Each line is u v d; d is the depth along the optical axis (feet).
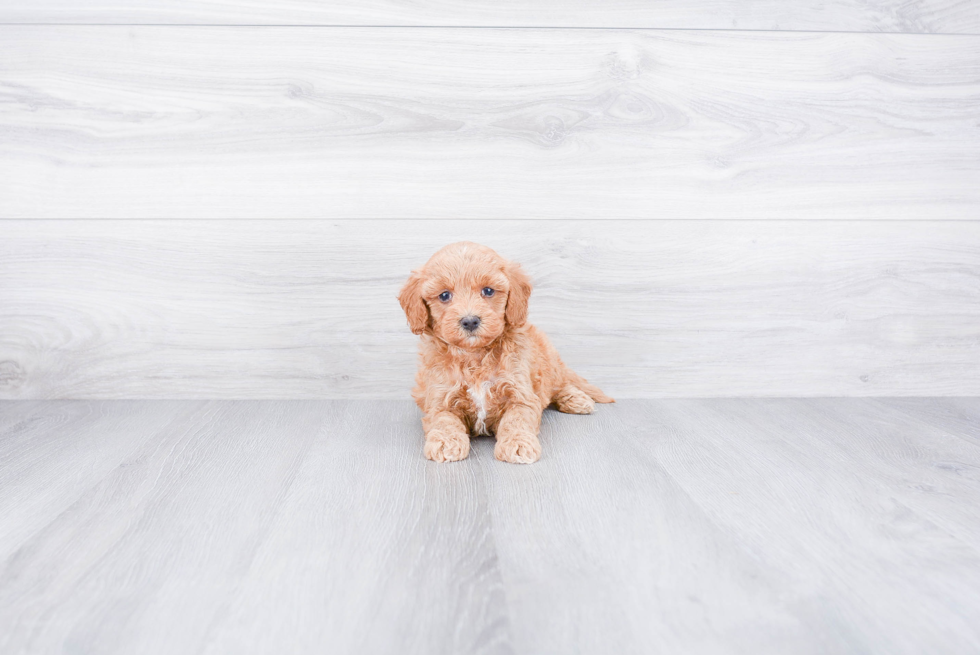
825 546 3.27
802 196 5.80
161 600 2.79
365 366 5.91
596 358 5.94
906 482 4.08
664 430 5.09
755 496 3.86
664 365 5.96
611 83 5.62
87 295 5.77
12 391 5.89
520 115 5.63
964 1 5.61
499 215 5.74
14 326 5.80
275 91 5.56
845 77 5.68
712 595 2.82
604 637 2.54
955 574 3.01
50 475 4.16
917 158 5.79
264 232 5.70
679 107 5.67
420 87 5.58
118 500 3.79
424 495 3.86
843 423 5.27
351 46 5.52
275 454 4.55
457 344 4.54
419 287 4.69
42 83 5.51
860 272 5.90
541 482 4.06
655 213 5.78
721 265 5.85
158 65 5.51
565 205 5.74
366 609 2.72
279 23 5.48
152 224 5.68
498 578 2.96
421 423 5.24
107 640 2.53
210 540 3.32
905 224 5.85
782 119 5.72
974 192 5.84
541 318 5.87
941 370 5.99
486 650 2.47
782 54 5.64
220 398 5.93
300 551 3.21
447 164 5.67
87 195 5.64
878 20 5.62
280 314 5.82
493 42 5.55
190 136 5.59
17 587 2.89
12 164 5.60
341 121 5.60
